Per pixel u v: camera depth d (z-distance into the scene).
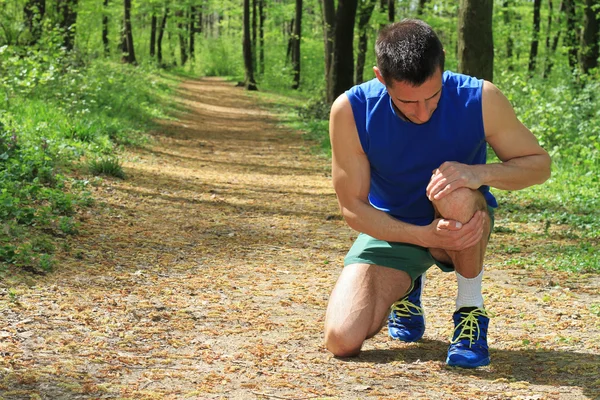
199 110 24.84
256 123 21.70
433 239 3.18
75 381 2.87
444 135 3.20
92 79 15.55
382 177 3.40
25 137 9.20
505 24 27.31
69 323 3.72
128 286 4.65
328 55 24.27
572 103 12.42
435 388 2.96
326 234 7.12
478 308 3.35
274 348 3.55
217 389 2.89
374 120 3.24
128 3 35.97
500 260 5.93
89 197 7.32
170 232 6.61
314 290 4.94
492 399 2.81
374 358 3.43
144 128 15.98
